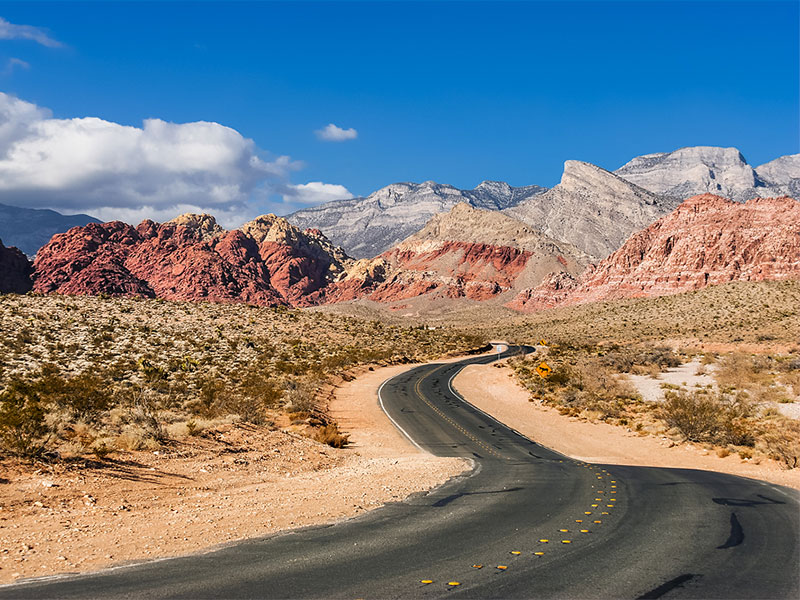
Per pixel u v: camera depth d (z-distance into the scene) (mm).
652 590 7977
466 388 52938
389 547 10203
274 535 11062
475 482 17750
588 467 21484
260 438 22734
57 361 44406
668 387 49000
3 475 13172
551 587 8094
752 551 9859
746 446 25812
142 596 7691
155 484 14883
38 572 8633
